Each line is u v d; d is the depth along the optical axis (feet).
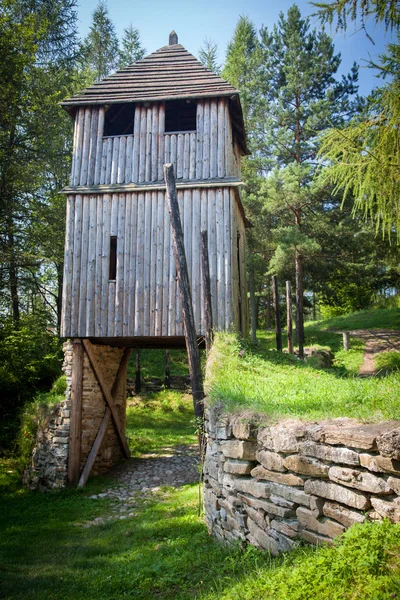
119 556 22.54
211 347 33.58
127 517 29.99
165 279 40.22
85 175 42.73
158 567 19.03
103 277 41.01
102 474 42.80
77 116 43.98
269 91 96.94
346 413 14.75
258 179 88.07
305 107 89.25
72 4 81.46
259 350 36.73
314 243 74.69
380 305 117.19
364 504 11.36
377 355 74.23
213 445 22.07
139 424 62.85
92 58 104.94
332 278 95.35
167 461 46.06
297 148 86.53
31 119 63.87
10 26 61.16
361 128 15.66
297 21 95.30
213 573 16.31
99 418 43.55
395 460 10.57
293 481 14.25
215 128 42.14
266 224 94.48
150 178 41.81
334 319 111.14
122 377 49.32
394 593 8.41
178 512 29.25
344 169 16.06
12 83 60.29
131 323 40.11
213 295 39.29
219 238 40.14
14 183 63.00
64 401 41.06
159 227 41.01
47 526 29.12
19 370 60.08
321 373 30.81
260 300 123.03
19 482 43.60
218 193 40.81
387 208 15.93
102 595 17.67
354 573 9.48
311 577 10.07
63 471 39.58
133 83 44.91
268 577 11.55
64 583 19.48
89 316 40.70
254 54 105.09
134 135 42.86
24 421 48.03
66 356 41.98
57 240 67.72
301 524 13.62
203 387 28.19
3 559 22.93
